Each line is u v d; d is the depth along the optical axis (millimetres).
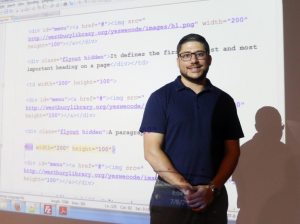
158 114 1041
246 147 944
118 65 1117
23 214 1201
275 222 905
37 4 1250
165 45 1062
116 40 1127
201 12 1025
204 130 985
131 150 1074
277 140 916
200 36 1019
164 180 1012
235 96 966
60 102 1185
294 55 912
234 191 943
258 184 926
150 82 1072
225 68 983
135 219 1047
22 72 1248
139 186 1051
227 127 966
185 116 1008
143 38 1092
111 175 1093
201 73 1007
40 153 1198
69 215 1135
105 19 1148
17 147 1233
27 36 1253
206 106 993
